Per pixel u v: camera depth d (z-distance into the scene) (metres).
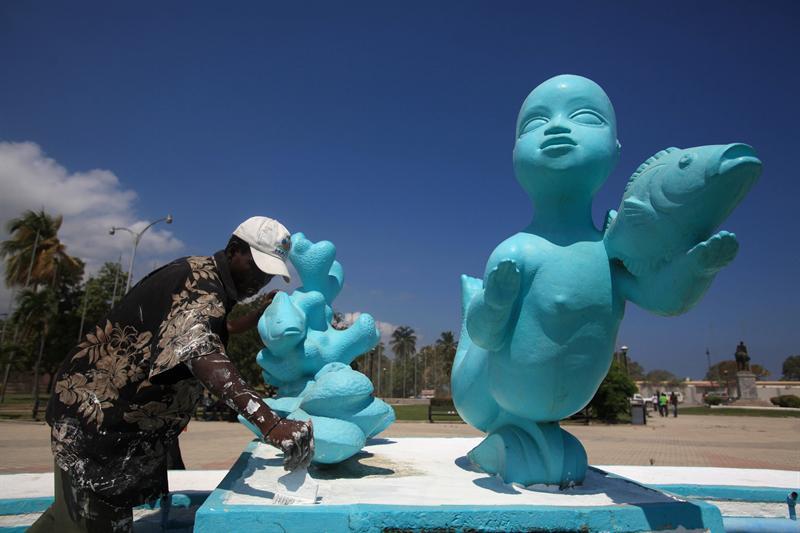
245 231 2.28
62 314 27.73
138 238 19.42
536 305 2.47
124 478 2.04
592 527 2.00
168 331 1.93
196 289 2.07
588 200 2.74
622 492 2.49
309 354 4.11
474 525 1.95
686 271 2.23
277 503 2.06
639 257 2.43
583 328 2.45
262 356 4.19
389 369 74.12
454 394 3.30
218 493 2.20
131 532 2.11
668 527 2.06
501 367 2.57
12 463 8.62
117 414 2.02
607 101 2.77
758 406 38.91
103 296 30.19
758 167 2.04
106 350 2.06
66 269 29.95
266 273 2.18
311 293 4.43
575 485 2.61
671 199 2.21
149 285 2.12
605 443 13.11
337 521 1.90
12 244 30.17
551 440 2.61
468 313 2.56
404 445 4.68
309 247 4.68
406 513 1.94
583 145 2.59
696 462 9.32
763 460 9.82
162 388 2.06
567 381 2.46
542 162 2.62
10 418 19.98
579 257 2.51
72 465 1.99
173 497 3.31
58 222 30.69
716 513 2.11
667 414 27.22
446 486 2.66
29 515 3.30
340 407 3.18
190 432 14.71
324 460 3.01
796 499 3.68
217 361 1.87
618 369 22.05
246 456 3.31
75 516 2.01
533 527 1.97
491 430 3.03
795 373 79.19
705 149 2.14
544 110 2.72
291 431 1.82
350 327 4.42
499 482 2.73
